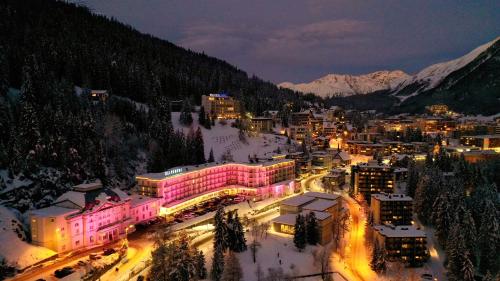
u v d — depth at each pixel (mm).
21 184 156875
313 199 199250
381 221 186375
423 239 153875
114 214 157875
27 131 169500
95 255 137875
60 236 137375
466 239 158750
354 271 145000
